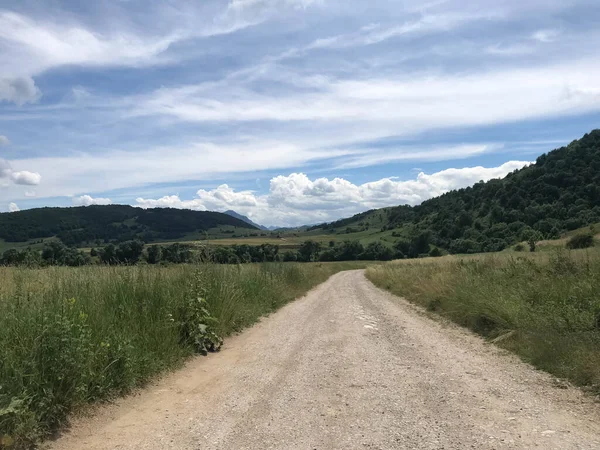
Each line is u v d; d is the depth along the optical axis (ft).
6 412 12.24
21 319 16.55
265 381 20.25
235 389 19.07
